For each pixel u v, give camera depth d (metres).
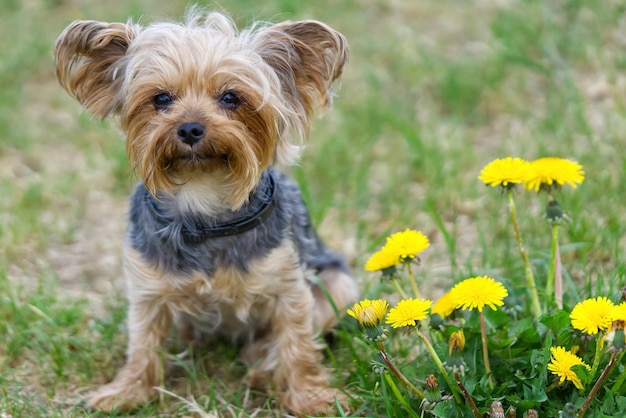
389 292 1.39
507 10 2.12
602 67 1.82
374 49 2.07
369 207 1.60
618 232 1.42
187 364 1.31
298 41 1.23
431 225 1.54
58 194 1.64
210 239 1.21
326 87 1.25
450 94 1.82
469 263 1.35
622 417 1.07
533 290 1.20
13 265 1.49
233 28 1.23
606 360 1.11
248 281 1.22
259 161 1.21
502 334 1.15
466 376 1.12
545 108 1.77
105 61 1.23
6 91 1.96
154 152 1.18
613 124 1.65
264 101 1.19
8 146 1.78
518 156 1.63
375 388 1.15
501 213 1.53
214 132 1.17
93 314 1.38
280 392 1.26
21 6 2.40
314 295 1.33
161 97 1.19
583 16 2.01
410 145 1.70
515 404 1.10
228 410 1.23
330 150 1.70
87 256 1.52
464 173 1.64
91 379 1.28
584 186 1.50
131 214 1.25
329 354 1.27
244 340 1.34
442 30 2.14
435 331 1.17
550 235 1.44
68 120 1.89
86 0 2.43
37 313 1.35
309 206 1.53
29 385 1.26
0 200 1.62
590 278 1.30
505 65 1.90
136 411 1.24
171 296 1.23
